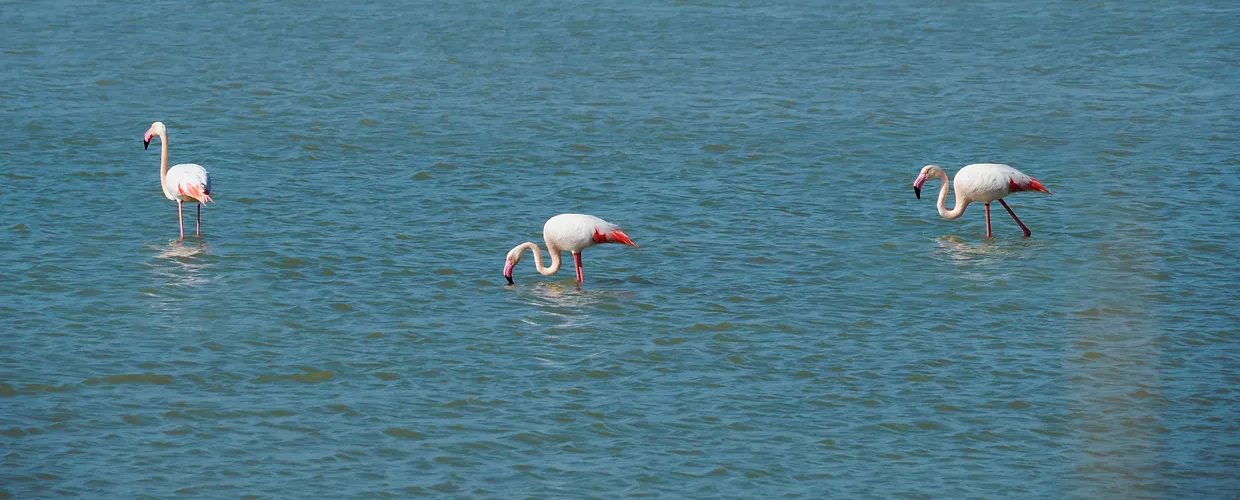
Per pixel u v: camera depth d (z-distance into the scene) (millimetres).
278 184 27578
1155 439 15203
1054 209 25750
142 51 42938
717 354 18000
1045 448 15023
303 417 15859
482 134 32406
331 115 34500
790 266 22125
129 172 28484
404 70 40469
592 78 39406
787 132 32656
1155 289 20609
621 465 14633
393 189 27234
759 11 50875
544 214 25422
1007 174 23719
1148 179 27828
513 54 42969
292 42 44875
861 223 24891
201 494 13883
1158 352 17875
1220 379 16906
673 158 30031
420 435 15391
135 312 19500
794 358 17844
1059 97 36438
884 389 16750
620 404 16281
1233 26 46531
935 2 52562
